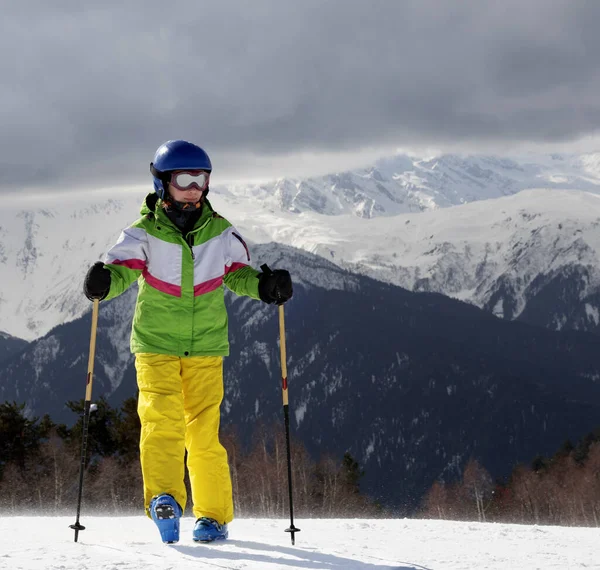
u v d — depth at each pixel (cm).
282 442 4806
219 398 570
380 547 565
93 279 544
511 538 663
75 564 452
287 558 489
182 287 555
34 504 4228
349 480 5491
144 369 554
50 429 4619
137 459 4459
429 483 17862
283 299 593
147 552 500
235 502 4488
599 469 6688
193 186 553
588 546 612
